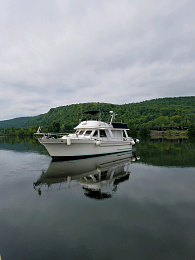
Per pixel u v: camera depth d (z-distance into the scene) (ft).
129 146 77.10
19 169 44.65
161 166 45.98
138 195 26.71
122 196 26.37
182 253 14.61
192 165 46.62
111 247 15.42
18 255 14.62
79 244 15.85
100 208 22.52
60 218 20.29
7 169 44.83
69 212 21.67
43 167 46.50
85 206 23.21
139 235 17.02
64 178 36.06
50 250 15.16
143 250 14.99
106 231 17.69
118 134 74.23
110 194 27.12
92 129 61.21
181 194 26.91
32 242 16.22
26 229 18.25
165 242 15.97
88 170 42.55
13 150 87.04
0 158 62.54
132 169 43.09
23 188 30.50
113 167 45.52
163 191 28.14
